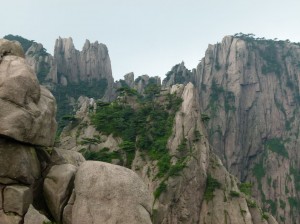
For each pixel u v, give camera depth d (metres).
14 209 18.34
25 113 18.72
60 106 172.50
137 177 20.33
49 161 21.47
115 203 19.05
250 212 100.88
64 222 19.55
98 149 110.06
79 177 19.88
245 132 199.62
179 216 94.50
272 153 192.75
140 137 111.06
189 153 104.94
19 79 18.89
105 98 190.50
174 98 123.25
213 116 193.38
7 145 18.92
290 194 180.12
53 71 185.12
